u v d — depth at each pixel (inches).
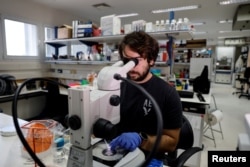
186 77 160.2
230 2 154.0
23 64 132.3
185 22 87.4
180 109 37.6
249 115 42.8
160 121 17.3
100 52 123.1
